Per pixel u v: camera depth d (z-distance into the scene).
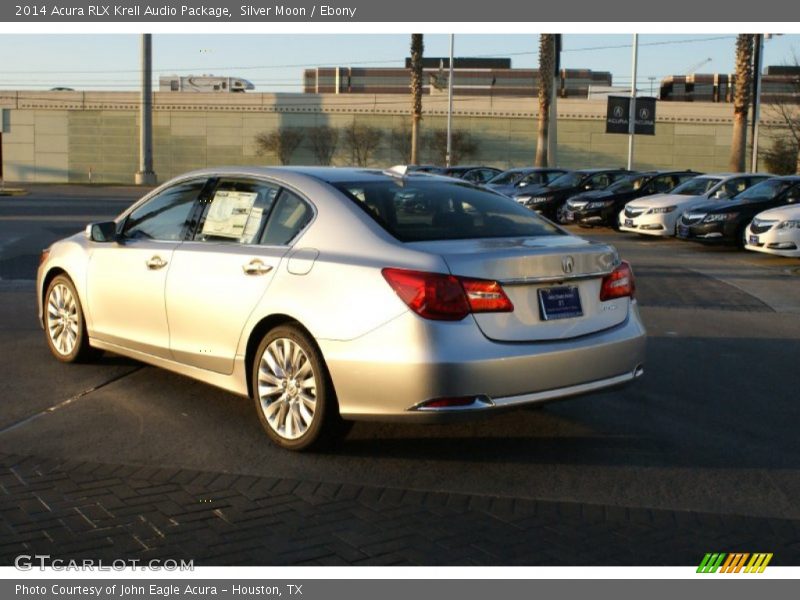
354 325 5.04
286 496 4.81
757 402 6.78
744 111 33.88
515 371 4.97
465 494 4.89
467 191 6.14
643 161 63.69
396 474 5.17
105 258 6.87
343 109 67.56
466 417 4.95
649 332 9.62
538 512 4.65
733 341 9.16
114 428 5.92
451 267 4.92
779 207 17.00
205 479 5.04
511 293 5.05
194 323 6.03
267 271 5.56
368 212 5.46
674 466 5.38
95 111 69.38
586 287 5.39
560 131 63.97
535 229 5.82
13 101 69.88
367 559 4.08
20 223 22.33
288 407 5.48
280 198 5.84
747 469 5.34
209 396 6.68
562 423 6.20
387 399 4.97
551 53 39.94
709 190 21.12
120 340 6.80
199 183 6.45
